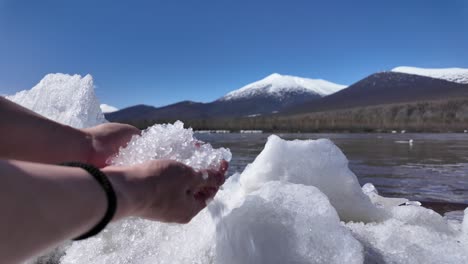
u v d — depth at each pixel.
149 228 0.95
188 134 0.73
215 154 0.70
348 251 0.74
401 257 0.86
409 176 5.65
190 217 0.62
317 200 0.80
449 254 0.90
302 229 0.76
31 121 0.75
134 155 0.70
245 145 16.11
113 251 0.95
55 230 0.39
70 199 0.40
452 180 5.15
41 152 0.75
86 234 0.42
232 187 1.13
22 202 0.36
